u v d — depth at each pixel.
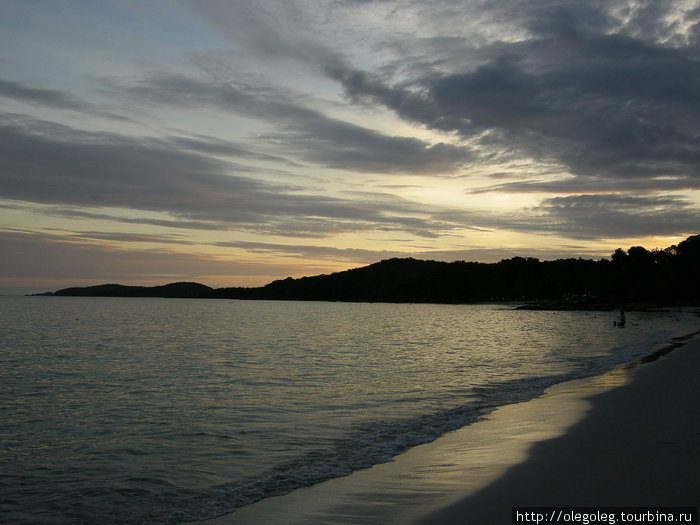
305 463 10.09
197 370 24.00
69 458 10.88
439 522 6.71
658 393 15.03
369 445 11.16
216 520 7.57
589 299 133.12
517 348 34.81
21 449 11.60
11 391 18.81
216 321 75.62
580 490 7.47
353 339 43.50
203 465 10.24
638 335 44.78
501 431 11.60
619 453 9.09
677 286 123.56
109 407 15.93
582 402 14.25
